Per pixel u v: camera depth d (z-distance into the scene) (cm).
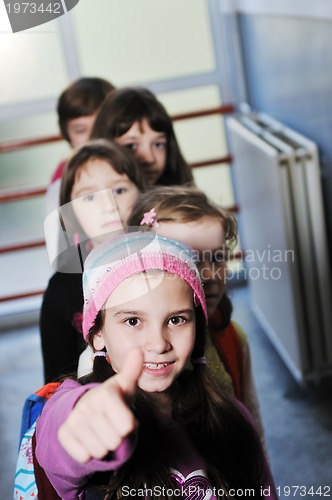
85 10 422
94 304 104
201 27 435
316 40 293
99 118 247
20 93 431
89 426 69
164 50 437
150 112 242
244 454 119
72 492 94
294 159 304
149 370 101
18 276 484
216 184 464
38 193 427
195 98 451
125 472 106
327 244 331
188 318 104
